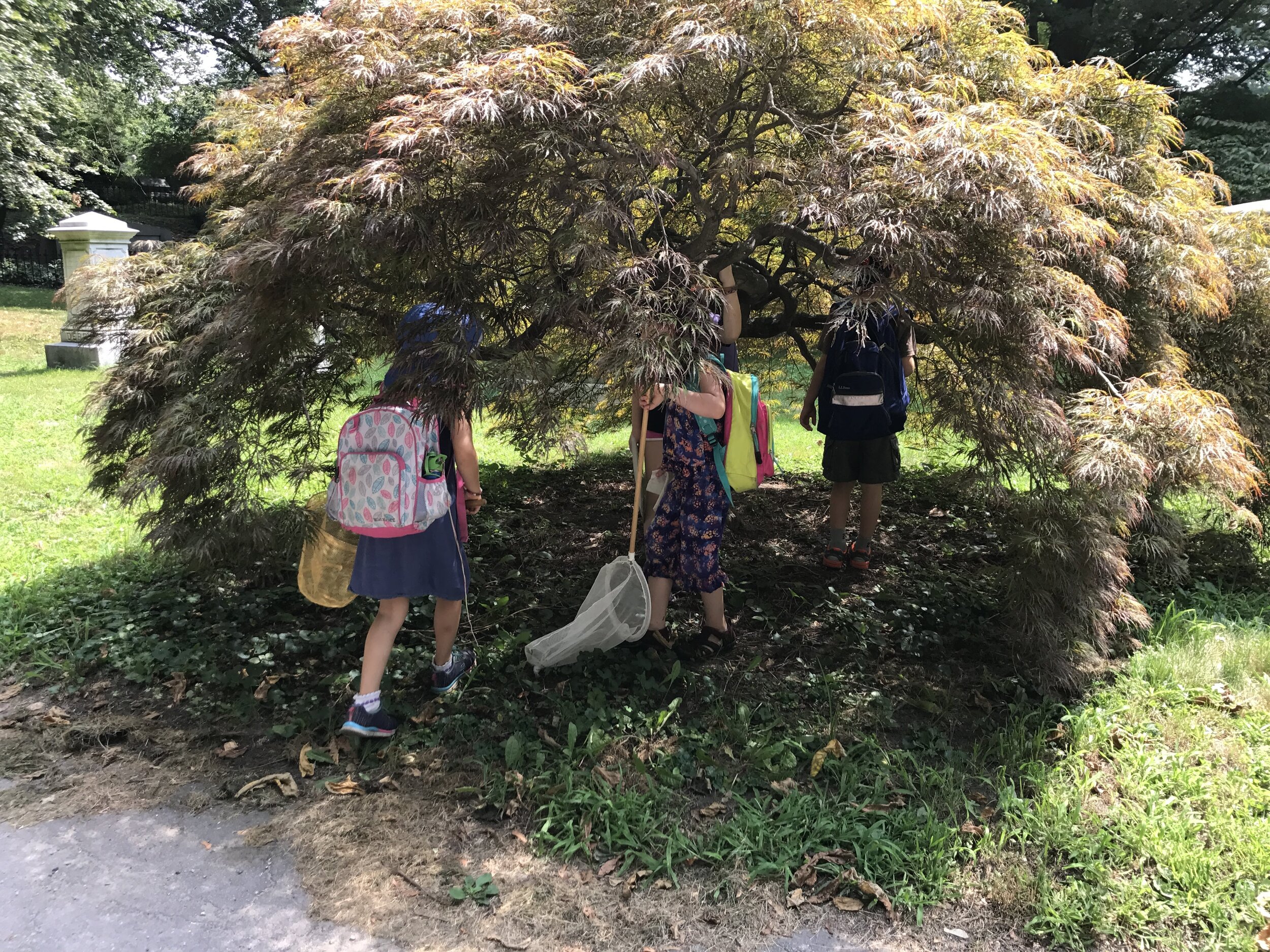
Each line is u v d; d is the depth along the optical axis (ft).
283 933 7.49
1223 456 9.77
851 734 10.50
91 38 71.56
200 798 9.30
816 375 15.67
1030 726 10.71
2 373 36.09
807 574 15.65
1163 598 14.55
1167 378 12.25
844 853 8.39
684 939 7.50
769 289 17.87
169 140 106.01
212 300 13.16
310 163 10.24
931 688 11.51
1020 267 10.47
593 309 9.62
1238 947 7.22
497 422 16.12
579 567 15.84
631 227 9.82
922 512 19.48
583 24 10.62
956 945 7.48
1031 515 11.36
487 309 9.96
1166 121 14.02
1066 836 8.50
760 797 9.29
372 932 7.52
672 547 12.09
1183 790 9.29
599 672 11.55
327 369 13.26
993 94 12.76
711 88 10.75
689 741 10.19
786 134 11.53
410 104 9.02
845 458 14.98
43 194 55.67
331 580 11.83
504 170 9.20
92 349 36.78
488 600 14.19
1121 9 56.39
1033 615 11.50
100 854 8.45
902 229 9.26
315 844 8.61
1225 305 13.74
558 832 8.77
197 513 12.48
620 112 9.82
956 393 11.74
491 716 10.80
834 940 7.52
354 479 9.41
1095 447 10.11
